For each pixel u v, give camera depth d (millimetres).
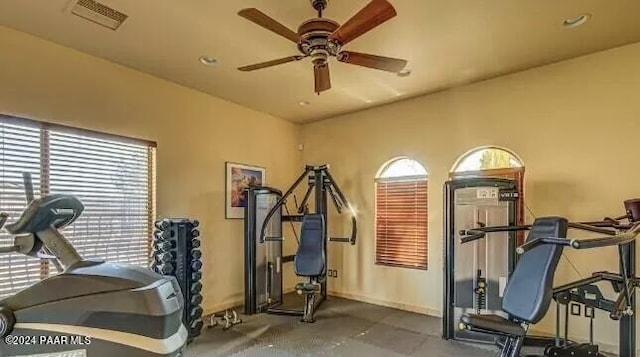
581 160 3686
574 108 3732
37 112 3186
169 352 1764
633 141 3428
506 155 4238
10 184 3021
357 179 5520
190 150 4496
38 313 1684
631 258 3045
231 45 3350
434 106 4742
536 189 3943
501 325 2574
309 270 4660
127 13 2801
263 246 4988
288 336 3955
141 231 3965
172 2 2648
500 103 4211
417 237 4898
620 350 3068
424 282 4797
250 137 5348
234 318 4336
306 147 6164
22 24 2963
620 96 3492
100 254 3604
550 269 2531
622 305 2791
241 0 2615
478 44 3357
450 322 3896
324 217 4938
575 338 3662
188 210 4445
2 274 2992
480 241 3881
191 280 3764
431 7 2725
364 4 2637
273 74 4047
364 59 2629
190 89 4512
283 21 2902
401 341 3826
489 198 3873
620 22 2979
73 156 3430
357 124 5543
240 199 5129
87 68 3535
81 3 2668
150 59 3658
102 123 3637
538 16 2869
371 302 5273
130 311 1708
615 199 3498
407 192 5023
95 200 3588
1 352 1669
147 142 4039
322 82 2836
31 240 1911
